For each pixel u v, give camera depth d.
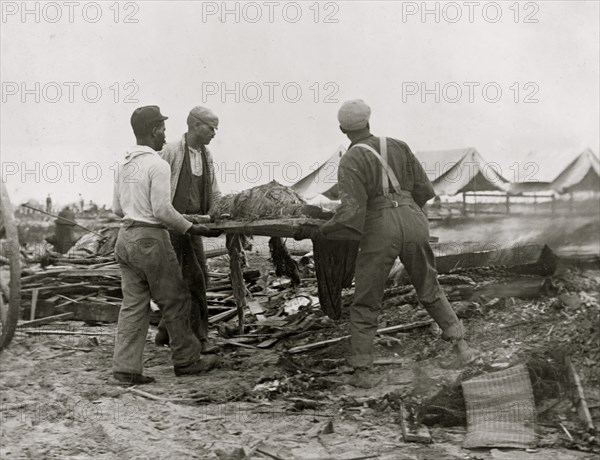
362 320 5.61
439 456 4.15
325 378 5.79
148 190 5.90
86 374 6.13
